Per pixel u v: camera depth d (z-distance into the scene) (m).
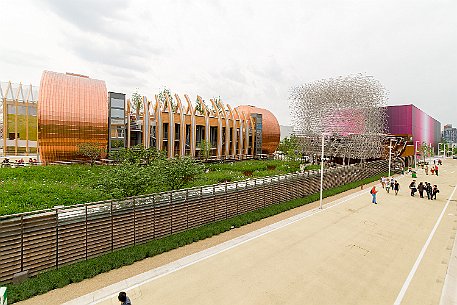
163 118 39.72
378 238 16.19
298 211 21.81
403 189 33.41
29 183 17.47
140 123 37.53
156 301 9.35
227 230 16.78
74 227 11.60
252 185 21.08
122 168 17.00
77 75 34.72
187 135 44.00
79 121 29.36
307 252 13.82
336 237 16.05
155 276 11.05
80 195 15.94
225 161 44.38
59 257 11.19
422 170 58.62
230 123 48.94
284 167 37.66
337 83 51.19
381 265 12.67
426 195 30.17
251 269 11.88
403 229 18.08
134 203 13.66
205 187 17.48
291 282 10.90
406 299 9.91
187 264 12.18
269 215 20.14
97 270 11.05
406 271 12.14
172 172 18.84
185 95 43.28
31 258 10.47
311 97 51.62
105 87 32.47
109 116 32.81
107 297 9.48
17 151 41.38
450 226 19.08
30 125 42.97
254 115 55.53
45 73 30.08
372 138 51.06
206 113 43.31
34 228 10.52
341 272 11.86
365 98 50.06
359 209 22.84
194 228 16.58
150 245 13.64
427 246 15.20
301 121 52.06
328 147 49.53
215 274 11.36
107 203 12.79
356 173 39.25
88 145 29.00
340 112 49.59
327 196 27.73
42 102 27.97
